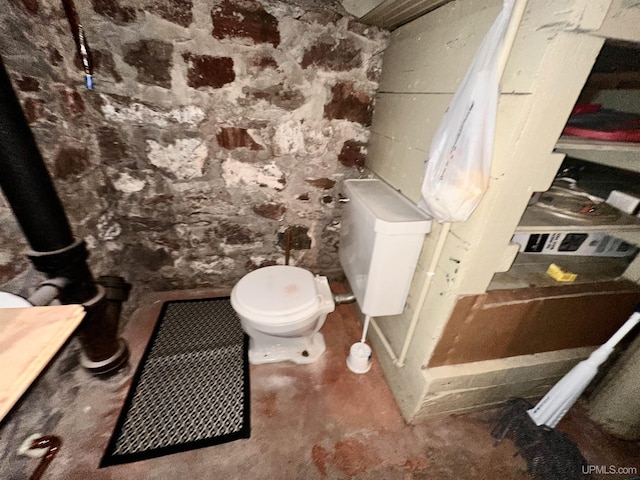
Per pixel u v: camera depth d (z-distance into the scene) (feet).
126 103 4.01
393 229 3.18
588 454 3.66
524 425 3.72
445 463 3.43
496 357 3.70
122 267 4.89
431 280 3.38
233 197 5.02
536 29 2.05
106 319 3.59
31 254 2.67
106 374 3.92
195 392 3.98
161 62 3.85
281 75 4.23
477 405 3.98
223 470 3.21
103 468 3.13
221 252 5.54
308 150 4.88
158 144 4.35
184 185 4.75
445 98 2.98
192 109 4.21
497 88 2.23
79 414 3.59
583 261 4.00
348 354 4.84
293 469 3.26
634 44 2.11
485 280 2.96
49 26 3.17
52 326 1.65
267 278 4.32
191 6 3.62
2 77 2.05
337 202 5.47
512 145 2.32
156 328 4.95
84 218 3.86
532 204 3.52
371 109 4.80
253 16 3.81
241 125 4.45
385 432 3.71
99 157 4.21
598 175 4.30
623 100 3.48
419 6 3.15
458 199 2.46
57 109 3.34
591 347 4.04
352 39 4.21
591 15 1.82
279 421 3.74
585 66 2.06
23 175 2.31
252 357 4.50
